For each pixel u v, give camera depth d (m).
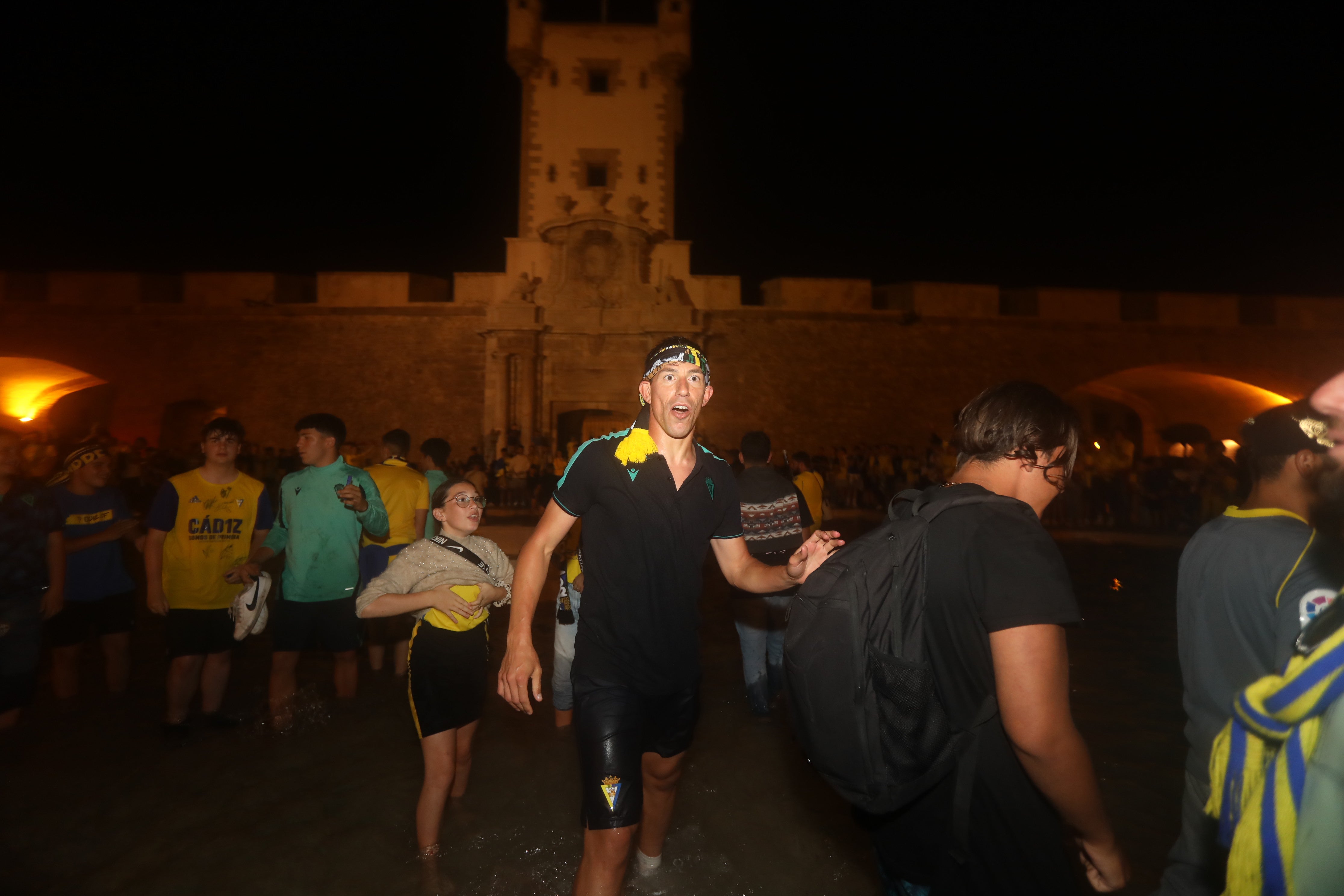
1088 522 18.39
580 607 2.63
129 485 20.16
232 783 3.79
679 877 2.96
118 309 24.78
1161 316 26.12
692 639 2.66
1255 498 1.86
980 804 1.56
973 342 25.88
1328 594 1.55
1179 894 1.72
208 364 24.78
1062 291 26.08
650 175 26.22
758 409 25.22
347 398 24.70
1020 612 1.44
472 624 3.30
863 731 1.61
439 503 3.56
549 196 26.09
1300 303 26.12
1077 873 2.71
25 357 24.52
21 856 3.09
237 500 4.56
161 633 7.08
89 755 4.11
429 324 24.91
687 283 25.36
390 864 3.07
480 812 3.53
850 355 25.58
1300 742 1.04
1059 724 1.41
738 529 2.79
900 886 1.74
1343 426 1.59
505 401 24.11
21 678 3.93
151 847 3.18
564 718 4.56
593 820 2.37
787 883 2.93
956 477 1.84
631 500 2.53
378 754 4.16
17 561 3.92
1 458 3.88
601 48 26.45
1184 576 1.87
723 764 4.07
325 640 4.83
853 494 21.70
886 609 1.61
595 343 24.58
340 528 4.77
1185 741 4.27
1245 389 27.17
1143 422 30.89
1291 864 1.02
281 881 2.93
